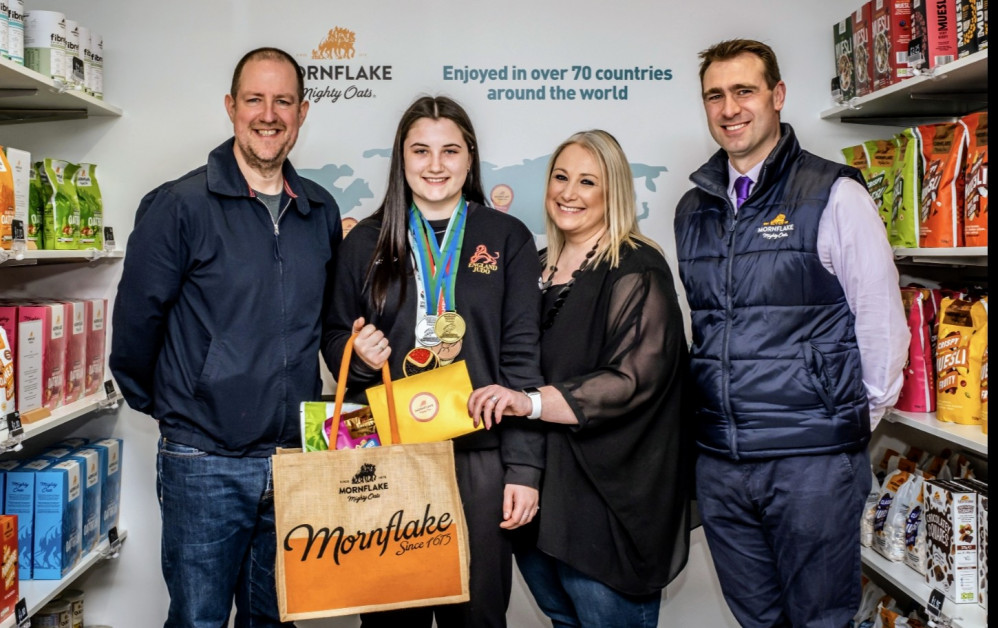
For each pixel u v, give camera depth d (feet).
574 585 7.37
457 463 7.09
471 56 10.11
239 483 7.31
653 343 7.12
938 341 8.27
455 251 7.20
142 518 10.14
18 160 7.50
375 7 10.03
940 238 8.22
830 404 7.14
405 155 7.16
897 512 9.05
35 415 7.95
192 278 7.25
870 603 9.95
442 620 7.31
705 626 10.52
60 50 8.38
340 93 10.05
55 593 8.02
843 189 7.11
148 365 7.47
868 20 9.21
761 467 7.37
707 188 7.55
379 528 6.37
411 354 6.97
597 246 7.50
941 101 9.12
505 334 7.26
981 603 7.65
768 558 7.78
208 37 9.93
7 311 7.73
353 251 7.34
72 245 8.96
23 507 8.27
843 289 7.25
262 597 7.81
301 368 7.43
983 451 7.14
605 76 10.18
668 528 7.36
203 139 9.96
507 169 10.19
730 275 7.36
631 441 7.20
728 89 7.38
